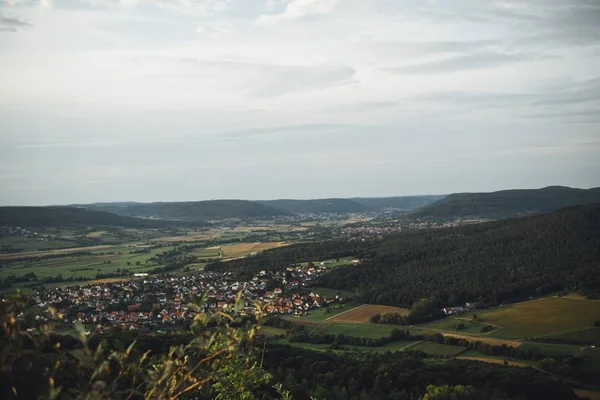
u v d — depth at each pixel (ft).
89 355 16.85
